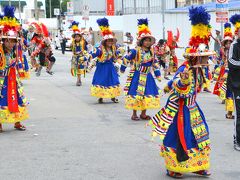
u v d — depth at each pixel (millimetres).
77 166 7578
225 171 7328
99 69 14500
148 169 7414
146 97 11445
